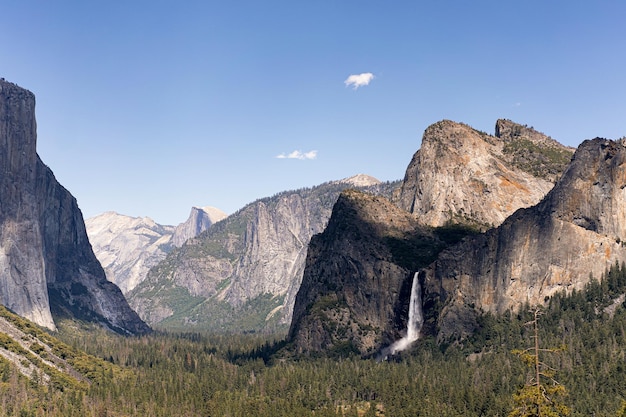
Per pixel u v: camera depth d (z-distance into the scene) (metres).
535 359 143.38
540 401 140.62
